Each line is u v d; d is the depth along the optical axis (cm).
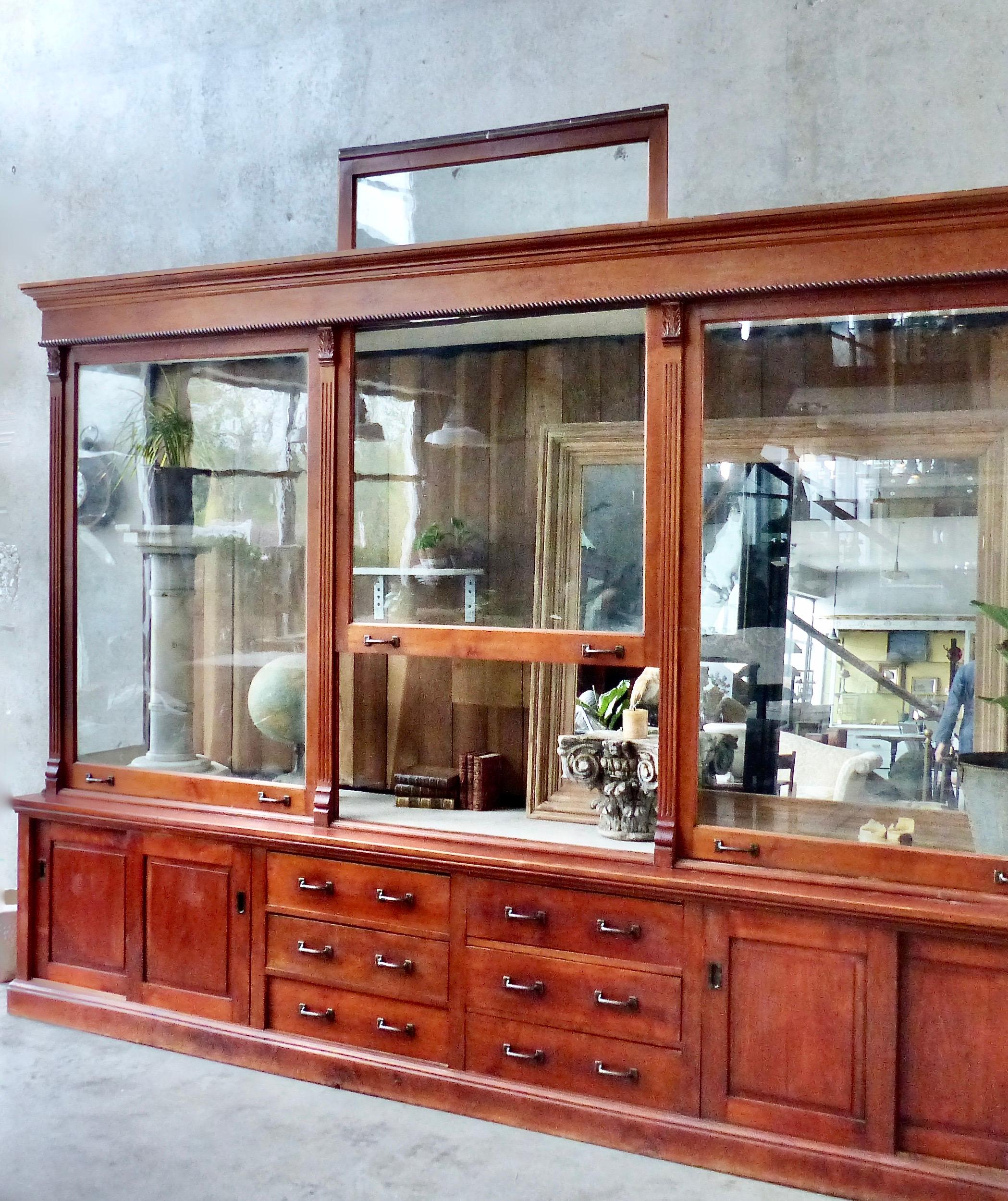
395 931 291
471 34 361
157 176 408
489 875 278
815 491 255
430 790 328
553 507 283
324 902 300
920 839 247
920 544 247
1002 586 241
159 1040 320
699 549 264
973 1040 236
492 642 290
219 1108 284
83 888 335
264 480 316
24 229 423
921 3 311
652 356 267
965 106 308
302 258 297
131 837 326
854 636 253
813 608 256
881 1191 240
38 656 423
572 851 276
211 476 323
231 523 321
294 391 311
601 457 278
